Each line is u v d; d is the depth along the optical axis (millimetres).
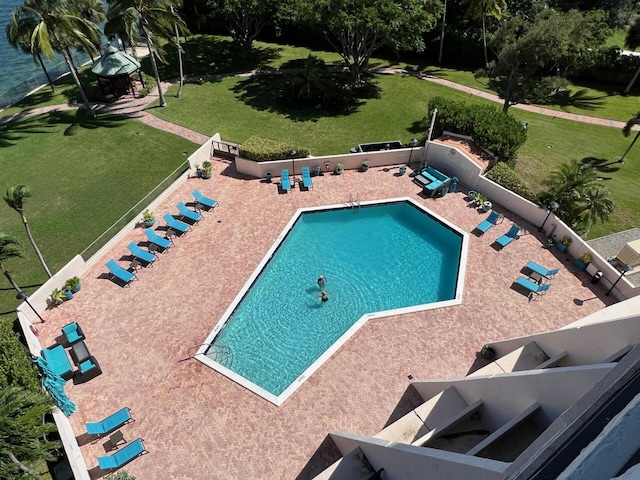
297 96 39312
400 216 27500
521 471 5535
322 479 13555
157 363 19047
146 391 18062
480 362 18969
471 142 29922
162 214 26797
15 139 35031
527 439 11484
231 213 26922
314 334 20688
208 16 55094
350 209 27609
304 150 29438
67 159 32469
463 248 24625
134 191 29219
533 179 31297
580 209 24438
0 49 61875
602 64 47406
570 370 10195
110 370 18781
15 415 12648
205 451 16234
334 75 45875
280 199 28016
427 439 13031
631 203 29078
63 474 15766
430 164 30781
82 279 22844
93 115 37594
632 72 46531
